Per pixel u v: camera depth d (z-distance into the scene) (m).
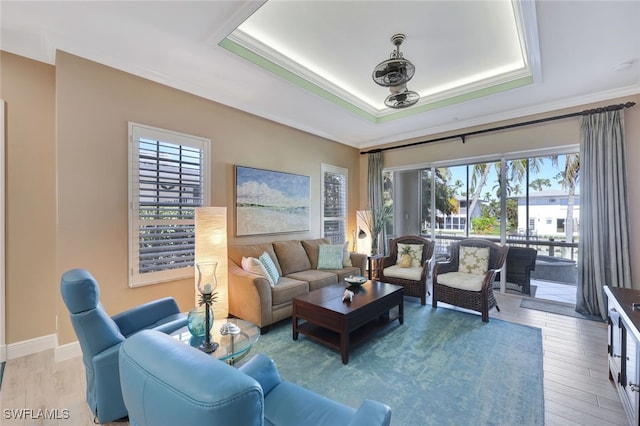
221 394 0.57
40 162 2.70
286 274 4.04
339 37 2.76
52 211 2.75
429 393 2.03
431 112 4.23
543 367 2.37
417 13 2.41
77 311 1.65
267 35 2.74
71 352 2.54
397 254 4.61
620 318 1.83
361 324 2.62
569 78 3.21
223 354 1.77
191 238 3.33
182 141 3.30
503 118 4.27
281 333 3.08
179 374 0.64
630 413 1.64
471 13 2.40
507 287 4.40
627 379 1.72
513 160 4.34
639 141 3.36
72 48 2.53
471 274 3.80
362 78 3.64
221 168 3.70
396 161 5.62
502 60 3.16
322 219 5.28
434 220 5.18
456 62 3.20
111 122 2.77
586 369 2.34
